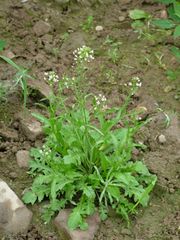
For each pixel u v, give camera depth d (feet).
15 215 1.31
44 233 1.31
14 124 1.55
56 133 1.36
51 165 1.35
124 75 1.73
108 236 1.31
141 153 1.49
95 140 1.37
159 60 1.77
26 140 1.51
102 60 1.77
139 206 1.38
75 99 1.59
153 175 1.41
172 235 1.32
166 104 1.64
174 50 1.75
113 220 1.34
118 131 1.41
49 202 1.37
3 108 1.59
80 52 1.41
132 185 1.36
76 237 1.27
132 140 1.47
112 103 1.63
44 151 1.38
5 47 1.78
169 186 1.42
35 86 1.63
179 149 1.50
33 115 1.41
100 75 1.72
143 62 1.77
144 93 1.67
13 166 1.45
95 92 1.66
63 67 1.74
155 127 1.56
